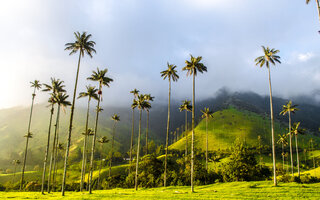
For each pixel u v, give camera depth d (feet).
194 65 162.40
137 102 234.38
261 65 183.73
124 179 307.78
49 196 156.04
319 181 195.72
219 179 243.19
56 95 190.90
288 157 588.09
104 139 347.36
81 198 120.78
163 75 236.02
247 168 223.51
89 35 159.02
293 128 301.43
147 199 111.24
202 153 547.49
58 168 615.57
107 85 175.94
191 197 116.26
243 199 105.70
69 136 146.00
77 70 156.25
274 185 158.40
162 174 253.85
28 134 259.80
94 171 490.49
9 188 304.30
